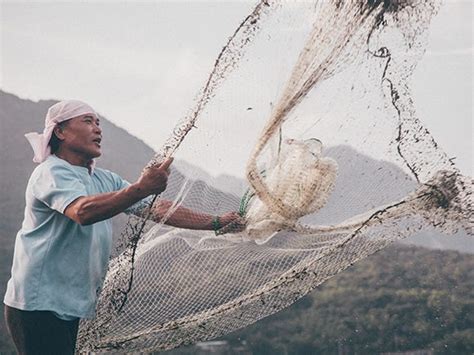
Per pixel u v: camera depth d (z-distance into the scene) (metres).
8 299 3.97
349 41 4.01
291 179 4.10
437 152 4.16
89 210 3.73
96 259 4.04
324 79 4.04
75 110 4.04
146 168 3.81
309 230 4.25
